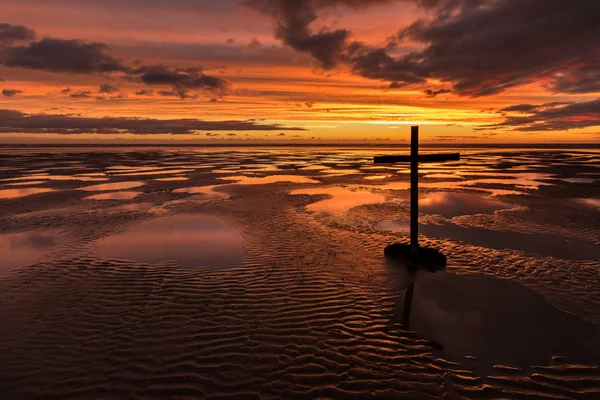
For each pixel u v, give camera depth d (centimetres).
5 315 615
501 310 655
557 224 1274
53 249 980
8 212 1491
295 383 453
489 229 1220
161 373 468
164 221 1333
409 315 636
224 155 7625
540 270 845
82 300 675
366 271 842
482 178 2853
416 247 907
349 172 3519
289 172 3500
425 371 480
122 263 874
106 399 421
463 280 791
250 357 505
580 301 688
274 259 914
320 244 1048
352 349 529
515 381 462
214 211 1521
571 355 519
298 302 678
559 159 5597
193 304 663
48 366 480
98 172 3444
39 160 5472
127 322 596
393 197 1891
